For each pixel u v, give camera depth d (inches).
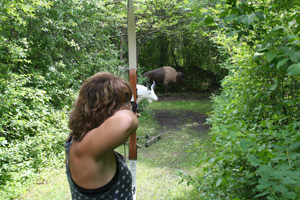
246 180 60.3
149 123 294.7
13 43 171.5
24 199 126.8
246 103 92.8
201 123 294.0
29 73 194.1
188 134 246.1
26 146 160.1
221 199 72.4
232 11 58.5
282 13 66.8
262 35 67.3
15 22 166.1
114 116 37.1
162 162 176.1
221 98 197.8
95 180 38.6
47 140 169.6
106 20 279.3
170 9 339.6
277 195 40.1
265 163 44.6
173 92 558.6
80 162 38.7
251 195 65.3
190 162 170.1
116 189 40.8
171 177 149.7
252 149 50.1
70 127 41.0
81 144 38.7
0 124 142.7
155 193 128.7
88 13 239.0
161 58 633.0
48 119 189.0
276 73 75.6
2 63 167.6
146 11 356.5
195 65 620.1
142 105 306.0
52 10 200.8
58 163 170.7
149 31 434.9
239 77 99.4
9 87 151.9
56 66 216.7
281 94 76.3
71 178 41.0
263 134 62.2
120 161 43.0
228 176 63.2
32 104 173.6
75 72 234.7
